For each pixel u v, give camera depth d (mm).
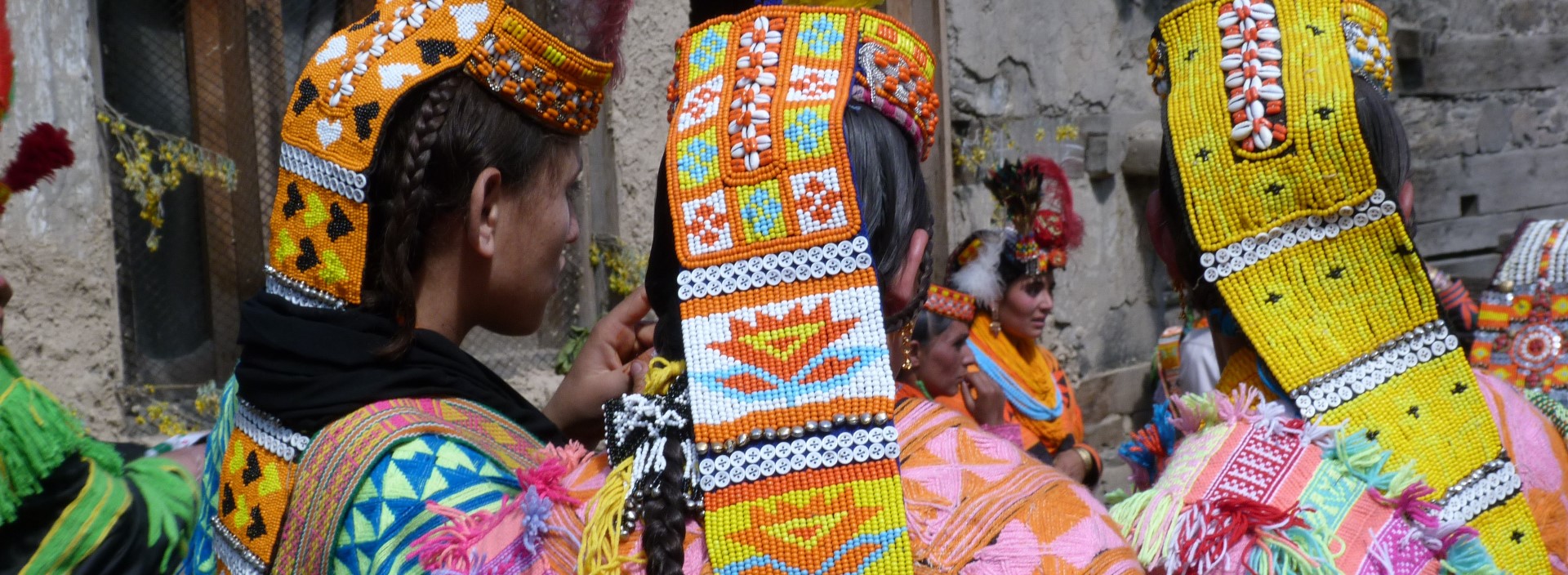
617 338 1571
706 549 924
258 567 1145
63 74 2164
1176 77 1301
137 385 2357
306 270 1181
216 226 2469
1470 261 5988
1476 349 2562
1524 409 1401
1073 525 933
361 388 1134
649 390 996
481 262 1217
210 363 2496
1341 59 1208
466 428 1142
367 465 1074
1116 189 4367
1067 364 4207
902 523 886
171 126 2420
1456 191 5926
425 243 1195
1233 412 1232
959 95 3814
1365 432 1181
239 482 1181
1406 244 1192
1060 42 4117
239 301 2508
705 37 1027
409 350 1171
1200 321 3332
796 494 899
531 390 2721
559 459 1057
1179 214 1308
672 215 955
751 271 927
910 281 1018
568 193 1287
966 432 1011
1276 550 1102
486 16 1154
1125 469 4359
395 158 1144
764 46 989
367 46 1161
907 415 1010
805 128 931
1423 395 1205
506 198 1207
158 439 2309
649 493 930
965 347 2906
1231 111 1233
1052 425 3426
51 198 2152
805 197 922
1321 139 1183
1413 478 1155
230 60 2461
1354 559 1112
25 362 2127
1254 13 1250
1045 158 3924
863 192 974
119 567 1397
